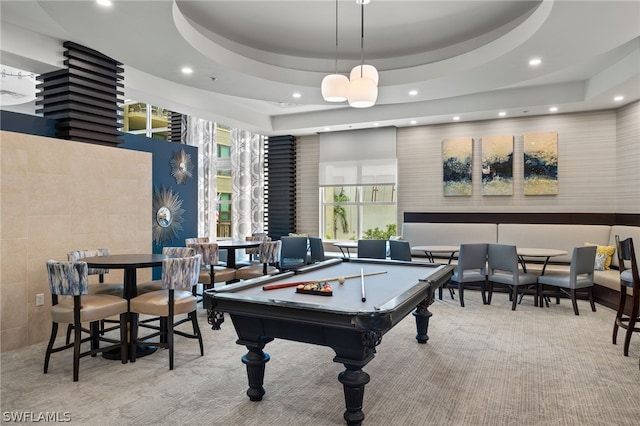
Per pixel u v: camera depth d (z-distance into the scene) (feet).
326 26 16.80
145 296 12.74
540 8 13.51
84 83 17.17
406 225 28.35
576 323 17.22
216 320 10.11
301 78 20.27
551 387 10.88
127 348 12.89
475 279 20.85
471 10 15.31
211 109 25.50
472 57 17.60
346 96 13.12
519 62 16.94
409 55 19.93
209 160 33.96
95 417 9.25
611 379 11.41
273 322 9.66
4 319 13.69
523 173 25.93
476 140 27.22
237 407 9.80
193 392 10.59
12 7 13.99
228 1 14.74
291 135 32.50
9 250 13.87
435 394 10.46
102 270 15.44
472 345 14.32
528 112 24.93
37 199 14.76
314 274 13.64
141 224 18.84
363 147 29.99
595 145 24.34
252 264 24.31
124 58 16.66
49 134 16.88
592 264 19.31
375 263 16.28
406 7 15.14
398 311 9.07
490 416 9.34
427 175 28.48
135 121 36.52
